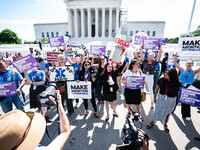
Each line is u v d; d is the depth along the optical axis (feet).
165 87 8.80
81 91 10.17
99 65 14.40
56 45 16.79
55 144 2.77
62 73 10.63
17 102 9.88
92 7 104.53
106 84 10.46
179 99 8.51
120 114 12.12
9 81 9.23
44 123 3.00
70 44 19.97
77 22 112.57
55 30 151.23
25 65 9.86
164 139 8.74
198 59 45.83
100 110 13.03
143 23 136.26
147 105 13.98
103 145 8.25
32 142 2.42
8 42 166.40
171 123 10.62
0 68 8.91
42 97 3.89
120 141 8.59
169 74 8.30
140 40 17.46
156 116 9.41
